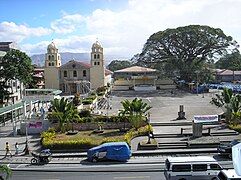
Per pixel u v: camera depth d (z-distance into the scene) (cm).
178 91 8575
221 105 4294
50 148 3209
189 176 2091
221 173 1834
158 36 8950
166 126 4081
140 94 7912
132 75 9956
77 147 3222
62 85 8406
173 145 3189
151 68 10044
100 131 3803
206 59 9012
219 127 3862
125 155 2794
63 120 3847
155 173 2427
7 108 4556
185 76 8944
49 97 4569
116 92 8469
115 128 4006
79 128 4003
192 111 5119
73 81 8212
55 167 2694
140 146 3141
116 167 2627
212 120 3988
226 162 2662
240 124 3934
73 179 2341
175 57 8875
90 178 2350
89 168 2627
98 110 5159
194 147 3136
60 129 3922
